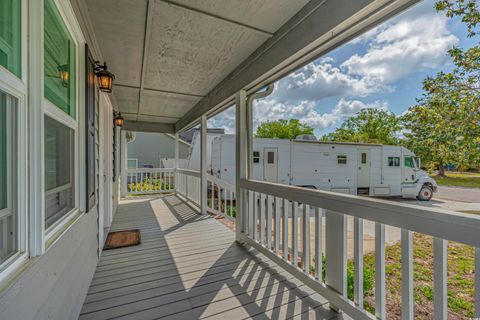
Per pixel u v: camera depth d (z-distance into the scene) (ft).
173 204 19.53
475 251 3.52
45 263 3.59
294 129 64.08
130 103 16.22
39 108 3.46
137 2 6.22
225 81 11.61
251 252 9.66
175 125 24.50
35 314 3.23
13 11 3.10
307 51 6.81
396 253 7.98
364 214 5.14
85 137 6.19
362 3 5.00
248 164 10.68
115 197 16.89
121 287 7.00
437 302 3.95
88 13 6.53
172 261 8.80
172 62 9.84
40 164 3.43
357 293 5.34
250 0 6.24
